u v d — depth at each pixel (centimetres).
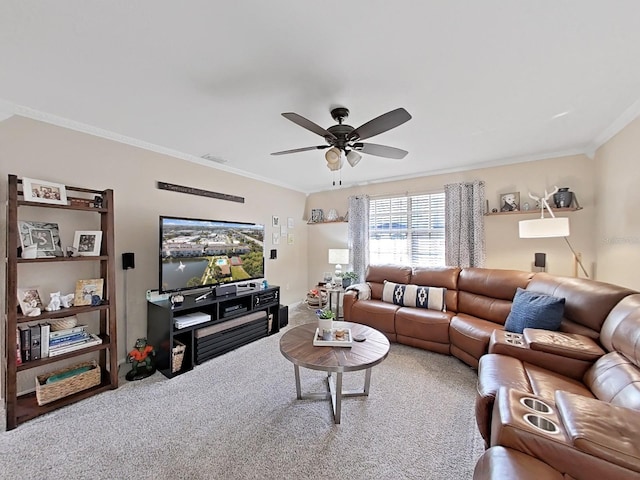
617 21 133
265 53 158
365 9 127
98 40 146
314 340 219
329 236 541
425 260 439
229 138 284
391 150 228
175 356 258
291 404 212
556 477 91
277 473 148
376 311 345
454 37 145
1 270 208
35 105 216
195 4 124
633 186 232
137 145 291
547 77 181
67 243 241
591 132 273
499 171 373
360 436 176
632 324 153
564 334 197
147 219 301
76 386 217
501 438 107
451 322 297
